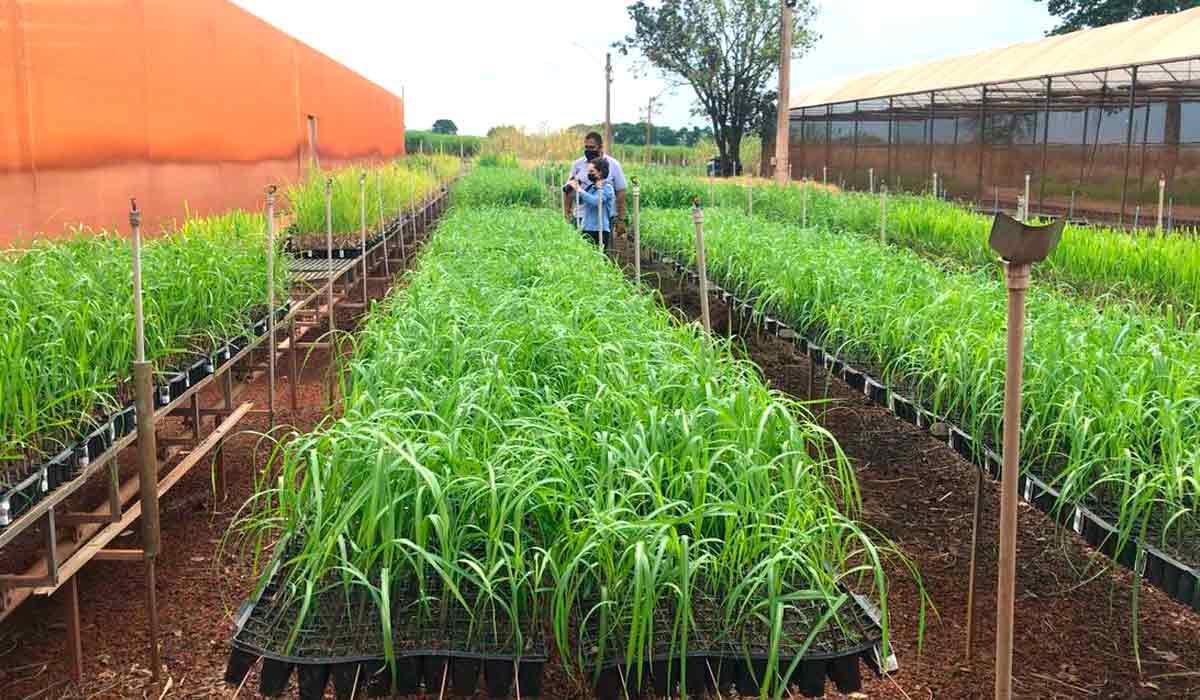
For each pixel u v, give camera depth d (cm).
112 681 394
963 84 2245
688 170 3128
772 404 338
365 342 509
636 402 363
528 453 327
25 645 422
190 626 436
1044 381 434
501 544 279
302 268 967
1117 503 395
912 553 510
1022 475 422
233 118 1449
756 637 283
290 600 287
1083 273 873
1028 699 381
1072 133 1830
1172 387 425
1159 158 1576
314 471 292
